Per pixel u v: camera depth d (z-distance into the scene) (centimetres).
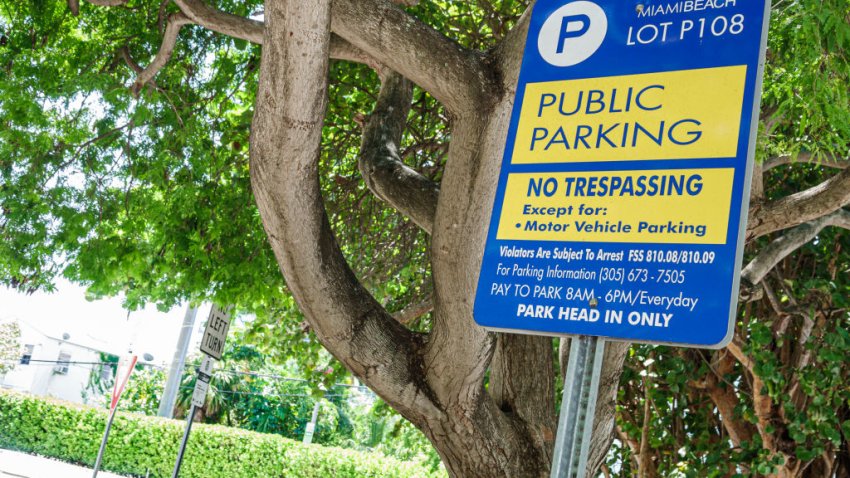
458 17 812
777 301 766
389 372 437
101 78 662
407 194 514
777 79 502
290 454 2052
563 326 238
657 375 836
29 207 703
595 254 241
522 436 493
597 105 260
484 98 400
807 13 406
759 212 516
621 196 244
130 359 1041
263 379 3466
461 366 432
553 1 281
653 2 265
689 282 226
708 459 825
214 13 557
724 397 857
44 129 691
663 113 249
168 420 2094
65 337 4212
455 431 455
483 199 402
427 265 902
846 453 848
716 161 236
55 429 2091
